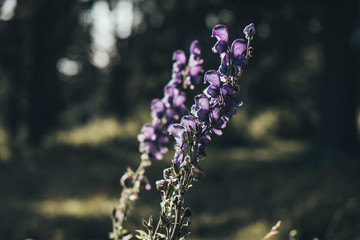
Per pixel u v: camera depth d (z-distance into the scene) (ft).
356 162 54.19
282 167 65.72
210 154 95.71
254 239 34.45
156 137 10.09
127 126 112.57
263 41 69.46
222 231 36.94
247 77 102.12
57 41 100.99
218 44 6.80
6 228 34.37
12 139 105.50
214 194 52.49
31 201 49.24
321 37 68.80
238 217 39.96
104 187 60.23
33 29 97.81
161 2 82.89
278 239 31.81
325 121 69.00
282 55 72.02
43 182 61.26
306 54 89.86
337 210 29.91
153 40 89.81
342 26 66.23
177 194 6.79
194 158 6.50
